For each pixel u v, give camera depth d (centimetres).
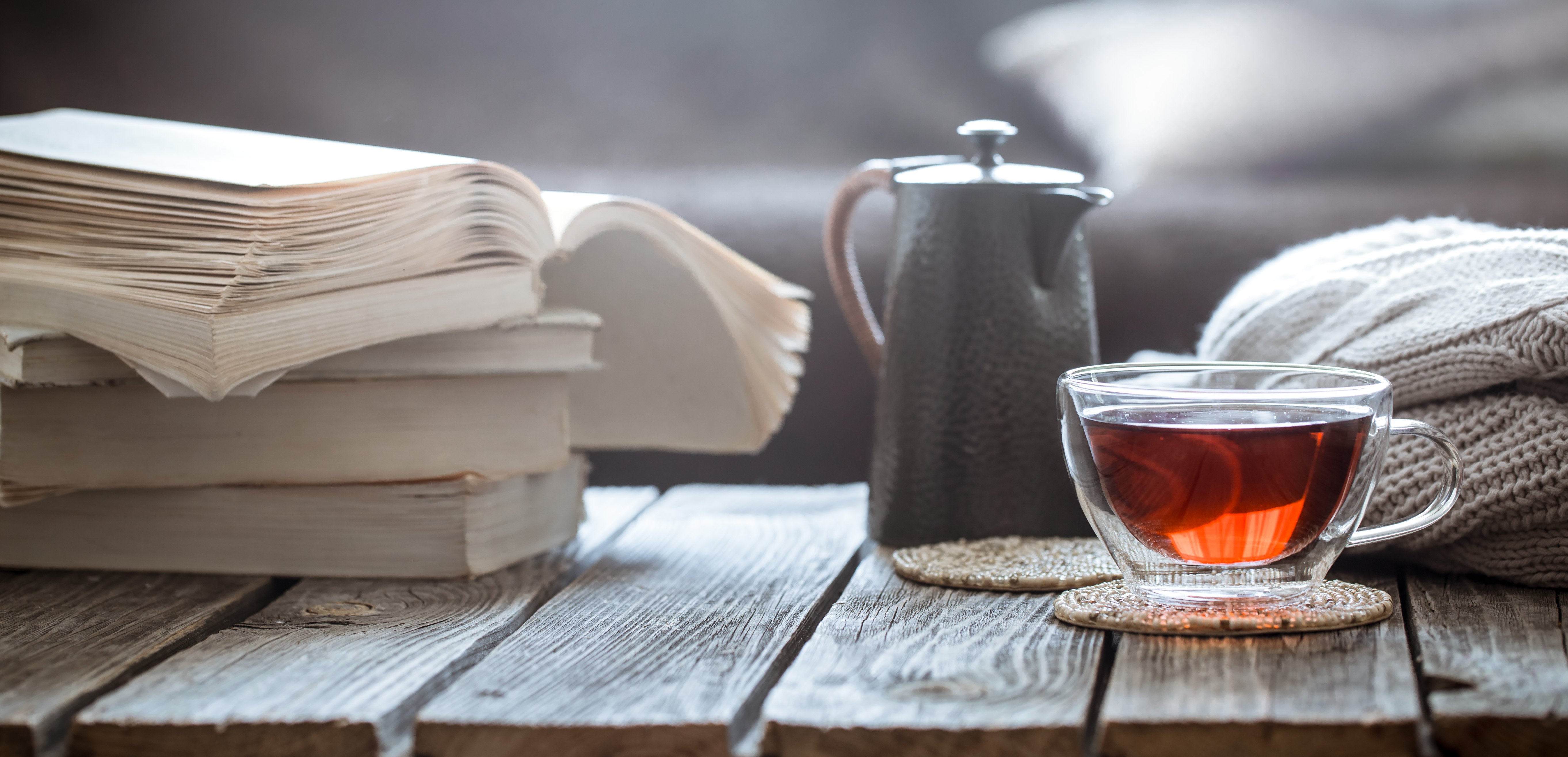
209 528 103
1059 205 107
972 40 147
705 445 116
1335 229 138
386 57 152
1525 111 138
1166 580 94
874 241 141
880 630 94
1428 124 140
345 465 101
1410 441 100
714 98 150
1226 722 84
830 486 138
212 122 153
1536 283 98
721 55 149
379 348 100
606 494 125
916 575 102
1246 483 92
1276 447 91
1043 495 108
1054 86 145
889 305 111
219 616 98
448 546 102
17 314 94
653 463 144
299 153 103
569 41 150
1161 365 98
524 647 93
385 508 102
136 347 92
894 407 109
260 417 101
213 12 151
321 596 100
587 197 105
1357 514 94
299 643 94
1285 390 92
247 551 103
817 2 148
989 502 108
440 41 151
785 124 150
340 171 97
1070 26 144
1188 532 93
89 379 96
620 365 115
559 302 113
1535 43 137
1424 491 99
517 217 100
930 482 108
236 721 86
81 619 97
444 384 102
